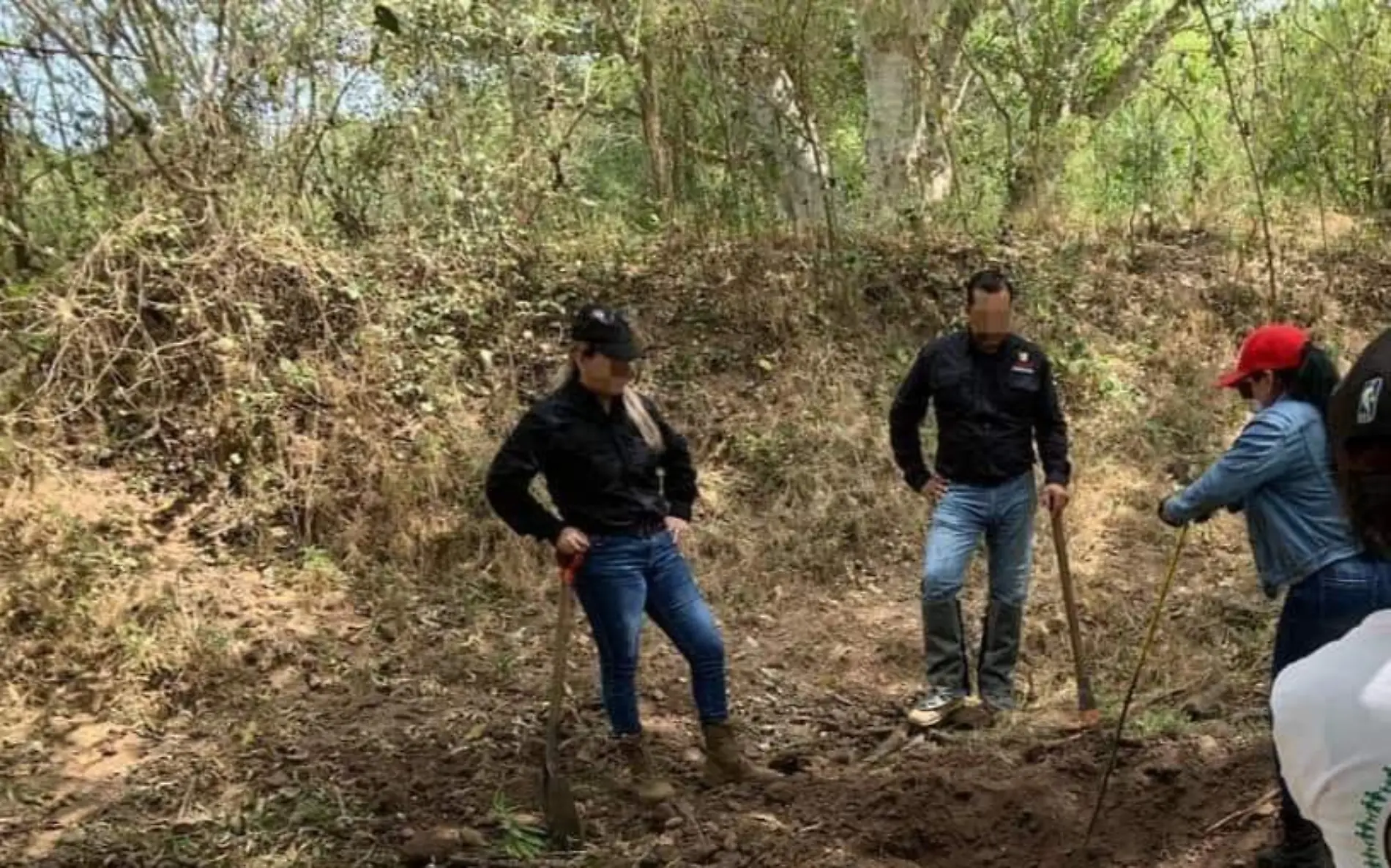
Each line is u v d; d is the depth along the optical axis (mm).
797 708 6344
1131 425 9055
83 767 5430
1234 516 8195
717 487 8156
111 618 6215
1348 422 1466
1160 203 11531
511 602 7070
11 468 6945
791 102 10094
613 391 4949
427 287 8734
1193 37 13117
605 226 10281
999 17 11531
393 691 6152
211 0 8500
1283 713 1474
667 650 6719
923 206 10961
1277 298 10547
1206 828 4387
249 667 6207
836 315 9547
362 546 7238
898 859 4504
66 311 7434
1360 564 3807
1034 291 10055
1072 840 4504
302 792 5195
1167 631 6934
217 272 7887
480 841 4754
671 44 9852
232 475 7391
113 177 8273
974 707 5906
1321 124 11688
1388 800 1382
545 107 9945
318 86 8930
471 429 7922
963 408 5812
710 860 4531
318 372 7789
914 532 8016
